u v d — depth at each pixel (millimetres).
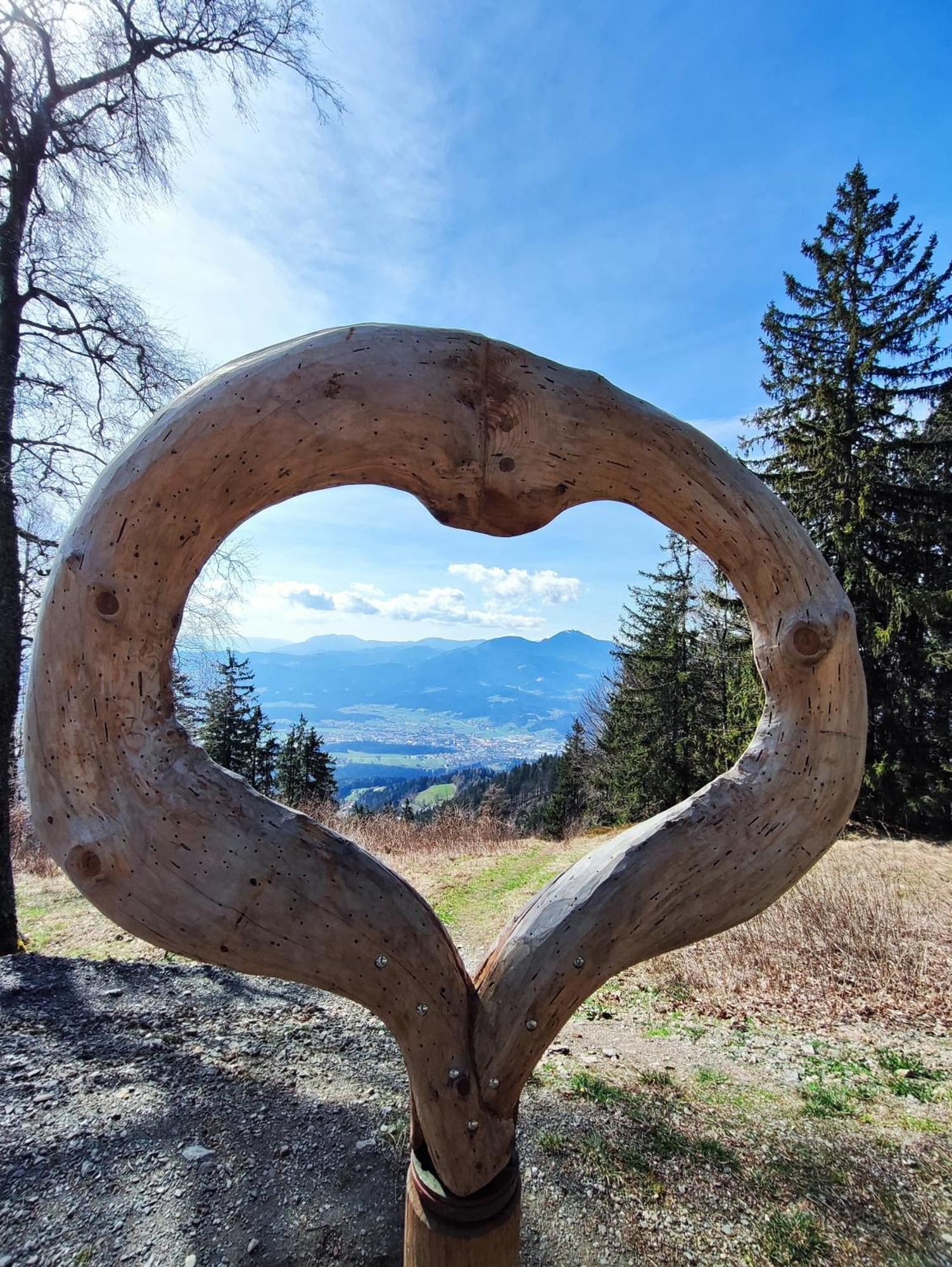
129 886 793
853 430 11680
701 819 1025
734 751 14172
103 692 785
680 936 1021
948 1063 4043
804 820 1022
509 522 1003
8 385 5938
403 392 880
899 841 10984
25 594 6207
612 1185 2771
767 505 1031
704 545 1071
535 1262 2375
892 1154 3023
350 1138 3043
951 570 11438
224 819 825
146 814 793
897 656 11625
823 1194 2740
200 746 862
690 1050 4281
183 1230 2465
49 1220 2506
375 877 914
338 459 888
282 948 854
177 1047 3957
